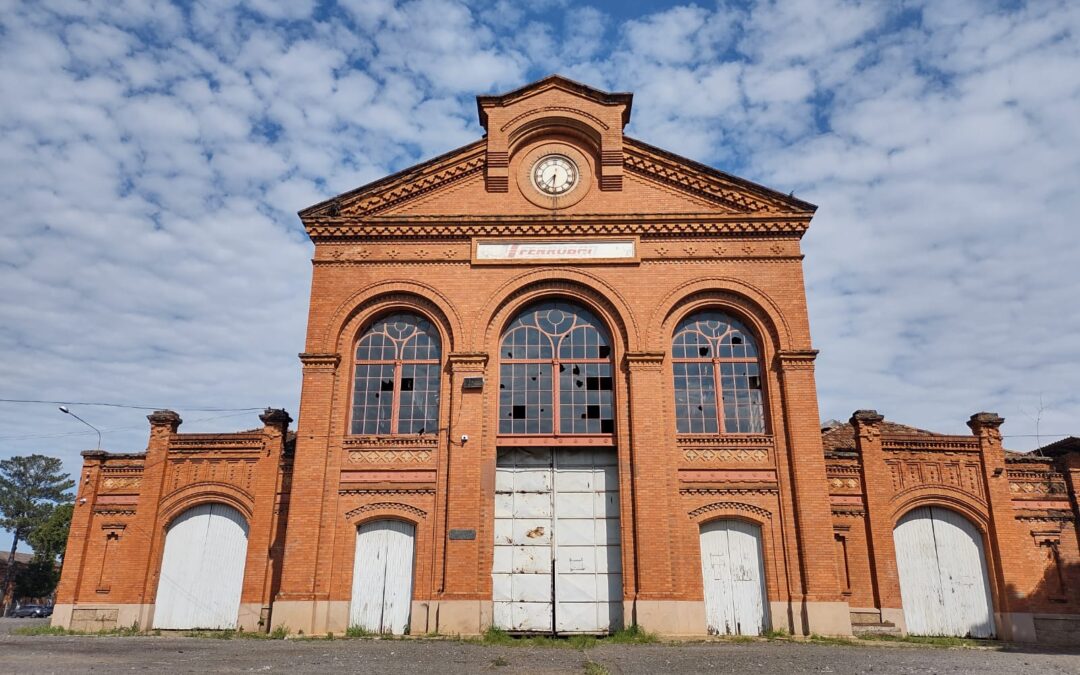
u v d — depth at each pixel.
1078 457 22.38
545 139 24.03
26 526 77.25
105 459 23.19
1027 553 21.59
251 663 13.29
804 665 13.92
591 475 21.30
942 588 21.34
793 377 21.31
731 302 22.27
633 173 23.56
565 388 21.86
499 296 22.17
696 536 20.28
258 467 22.27
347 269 22.52
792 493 20.50
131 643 17.25
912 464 22.08
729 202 23.17
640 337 21.78
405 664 13.52
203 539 22.19
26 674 11.60
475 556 19.73
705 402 21.64
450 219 22.67
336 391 21.53
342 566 20.02
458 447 20.66
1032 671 13.44
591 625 20.03
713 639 18.73
